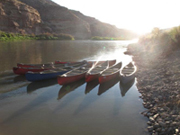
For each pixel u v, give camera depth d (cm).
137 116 731
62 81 1101
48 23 10144
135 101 880
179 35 1662
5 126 677
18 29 7569
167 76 1089
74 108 823
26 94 998
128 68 1398
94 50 3494
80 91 1048
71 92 1032
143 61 1814
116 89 1068
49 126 675
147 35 3712
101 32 13100
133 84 1138
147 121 689
